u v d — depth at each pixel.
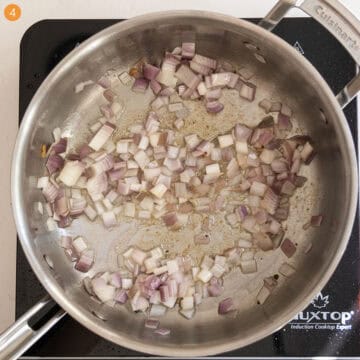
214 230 0.41
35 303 0.38
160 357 0.39
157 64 0.42
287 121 0.42
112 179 0.41
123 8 0.42
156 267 0.41
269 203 0.41
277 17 0.36
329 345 0.38
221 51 0.41
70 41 0.41
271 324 0.34
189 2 0.42
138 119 0.42
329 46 0.40
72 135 0.42
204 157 0.42
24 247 0.34
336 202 0.38
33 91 0.41
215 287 0.41
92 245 0.41
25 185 0.36
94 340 0.39
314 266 0.39
